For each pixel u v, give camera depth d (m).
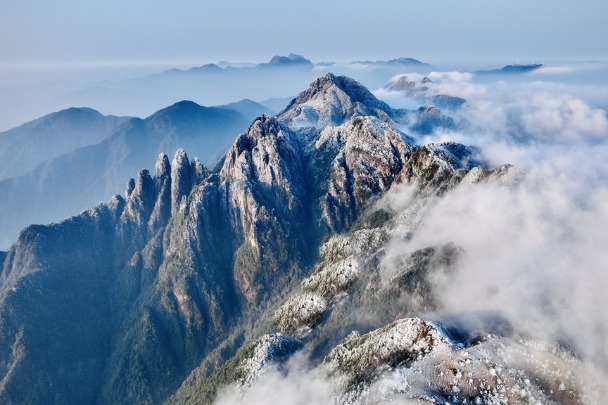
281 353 145.62
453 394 86.81
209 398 144.62
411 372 93.75
